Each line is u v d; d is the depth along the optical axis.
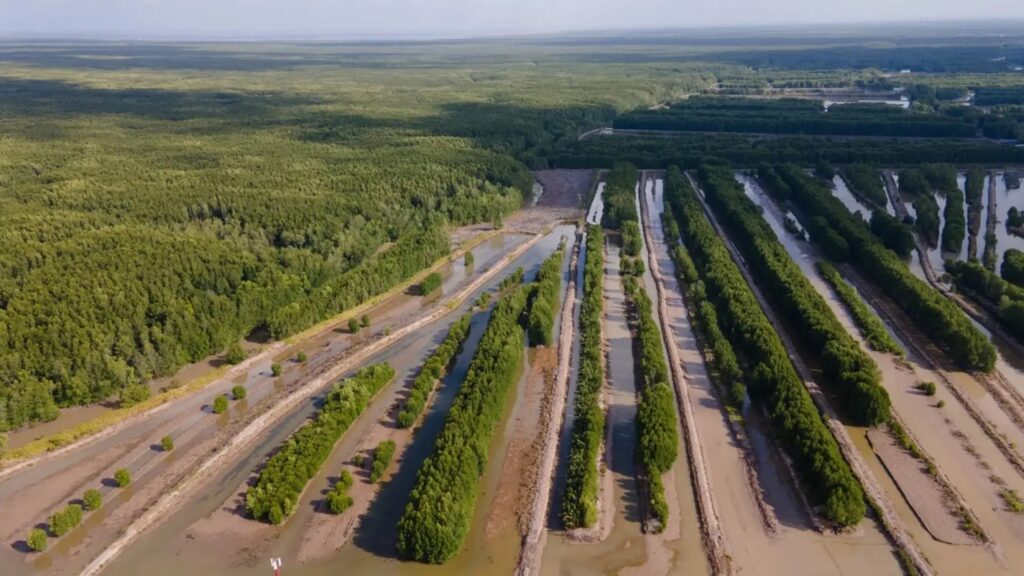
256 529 72.56
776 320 114.62
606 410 91.44
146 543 71.31
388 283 130.50
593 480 75.00
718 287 120.69
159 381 99.38
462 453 76.38
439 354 103.19
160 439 87.25
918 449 80.62
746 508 73.56
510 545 70.00
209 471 81.94
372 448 84.94
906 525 70.31
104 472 81.19
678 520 72.19
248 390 98.81
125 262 113.25
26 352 90.25
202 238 128.50
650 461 77.25
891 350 102.38
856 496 69.69
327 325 118.00
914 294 115.31
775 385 88.75
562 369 102.06
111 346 96.31
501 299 119.00
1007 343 108.06
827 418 86.00
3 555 69.44
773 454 82.19
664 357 102.69
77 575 67.19
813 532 70.00
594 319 114.19
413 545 67.00
